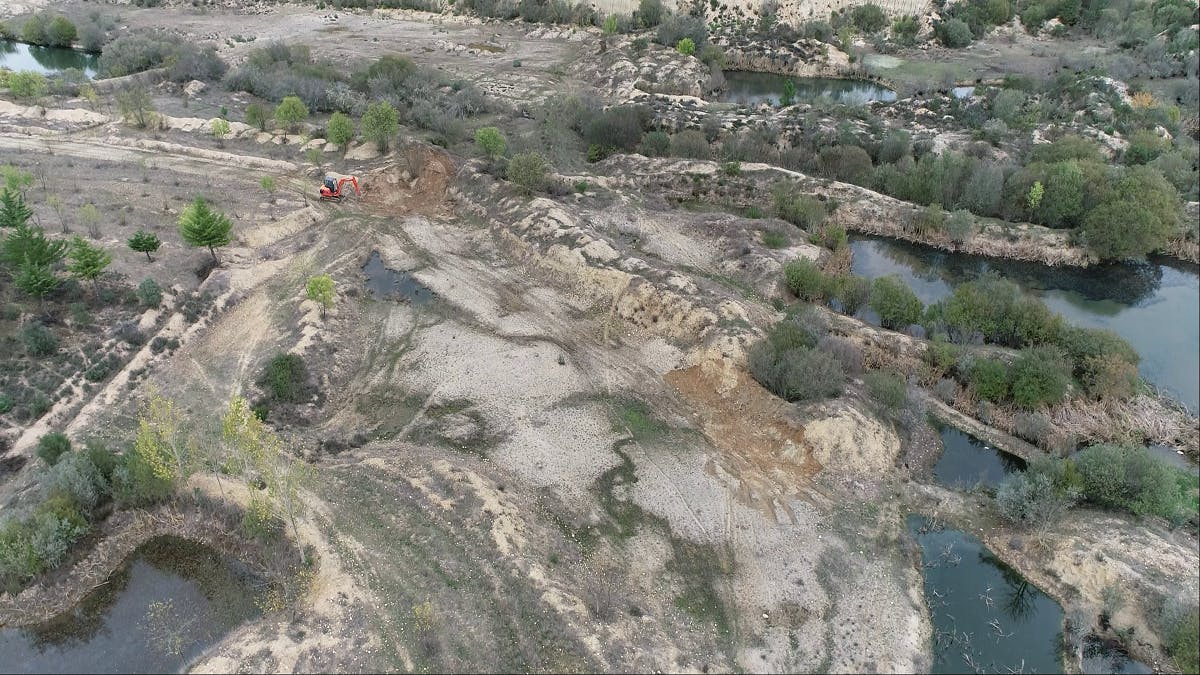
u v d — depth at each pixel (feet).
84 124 277.44
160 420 129.70
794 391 157.17
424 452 147.95
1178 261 227.81
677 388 167.53
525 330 185.16
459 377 169.58
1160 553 124.88
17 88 287.89
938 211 235.81
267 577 122.52
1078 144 260.42
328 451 148.36
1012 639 118.01
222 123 265.13
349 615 114.62
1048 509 131.75
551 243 208.74
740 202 260.42
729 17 460.14
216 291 186.60
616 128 287.69
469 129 294.25
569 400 163.63
